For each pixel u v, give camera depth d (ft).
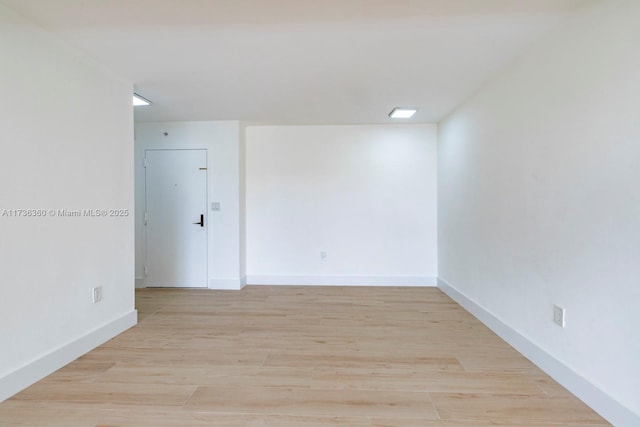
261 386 6.82
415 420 5.74
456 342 9.12
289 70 9.24
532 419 5.77
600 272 5.95
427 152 15.65
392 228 15.78
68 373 7.29
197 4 6.23
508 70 9.07
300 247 15.93
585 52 6.30
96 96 8.71
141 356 8.18
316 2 6.19
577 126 6.51
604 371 5.84
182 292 14.46
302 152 15.87
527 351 8.14
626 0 5.42
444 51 8.14
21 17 6.62
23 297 6.69
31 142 6.88
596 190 6.05
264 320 10.93
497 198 9.71
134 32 7.23
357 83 10.23
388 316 11.35
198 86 10.48
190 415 5.84
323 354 8.36
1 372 6.25
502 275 9.43
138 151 15.14
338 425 5.61
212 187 15.01
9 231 6.43
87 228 8.40
